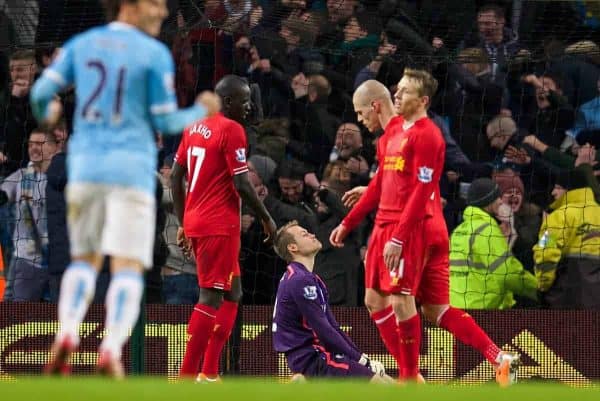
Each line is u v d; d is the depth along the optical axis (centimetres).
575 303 3831
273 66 4262
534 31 4272
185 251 3506
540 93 4347
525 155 4200
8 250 3988
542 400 1811
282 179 3984
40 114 2039
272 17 4172
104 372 1923
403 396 1805
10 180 3988
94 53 2006
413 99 3075
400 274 3077
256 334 3700
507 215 4003
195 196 3316
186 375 3303
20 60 4150
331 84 4278
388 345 3272
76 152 1981
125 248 1958
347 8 4228
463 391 1902
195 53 4156
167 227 3841
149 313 3678
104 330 3669
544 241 3850
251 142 4078
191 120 2019
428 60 4003
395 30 4191
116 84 1984
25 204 3922
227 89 3353
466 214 3841
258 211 3294
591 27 4312
